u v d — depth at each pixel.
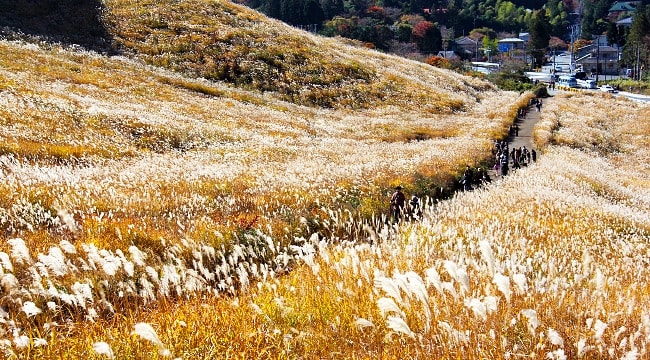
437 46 155.62
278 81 51.72
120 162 20.56
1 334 4.54
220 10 64.81
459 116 55.94
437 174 22.17
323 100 51.31
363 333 4.82
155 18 56.03
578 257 10.61
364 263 6.34
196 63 49.62
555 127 51.00
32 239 7.91
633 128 60.06
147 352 4.43
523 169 28.33
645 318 4.06
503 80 99.88
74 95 29.70
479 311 4.02
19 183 12.35
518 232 11.90
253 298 5.95
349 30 139.88
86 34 48.66
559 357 3.69
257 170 19.95
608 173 34.97
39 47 40.78
